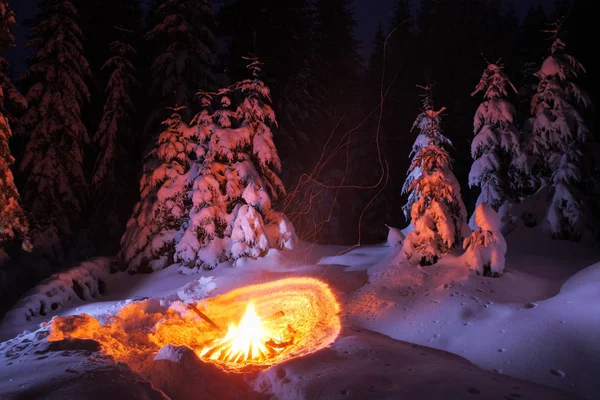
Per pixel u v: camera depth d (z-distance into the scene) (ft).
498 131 43.65
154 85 55.72
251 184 42.75
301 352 20.72
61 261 50.88
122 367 15.26
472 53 89.71
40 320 31.27
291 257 41.06
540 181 42.96
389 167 86.48
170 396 16.19
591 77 71.15
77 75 53.88
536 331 19.06
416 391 14.73
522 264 31.07
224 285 34.30
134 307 26.16
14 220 31.96
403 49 106.11
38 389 13.41
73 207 54.44
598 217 39.29
